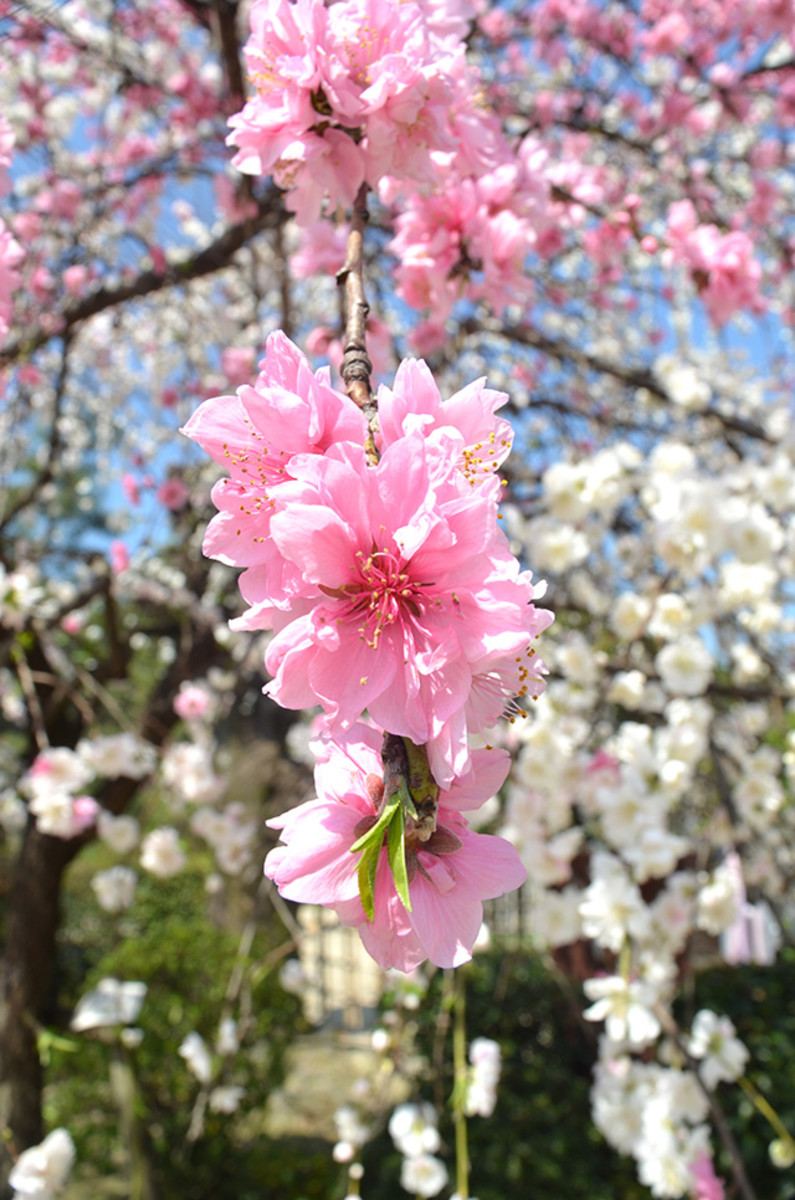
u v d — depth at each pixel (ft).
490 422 2.63
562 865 9.94
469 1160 14.07
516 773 10.49
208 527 2.71
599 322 16.11
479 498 2.36
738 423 11.69
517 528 10.57
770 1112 8.34
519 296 5.54
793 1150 8.20
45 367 17.01
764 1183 13.25
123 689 19.81
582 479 10.25
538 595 2.43
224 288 17.89
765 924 14.51
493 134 4.90
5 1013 14.93
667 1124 8.37
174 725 16.98
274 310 17.57
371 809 2.43
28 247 13.76
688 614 9.98
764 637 12.52
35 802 12.33
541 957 12.67
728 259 7.86
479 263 5.52
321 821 2.42
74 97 17.67
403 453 2.38
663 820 8.69
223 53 10.13
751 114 15.51
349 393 2.92
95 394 19.97
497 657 2.35
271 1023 16.74
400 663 2.44
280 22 3.76
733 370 19.02
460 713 2.33
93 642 19.43
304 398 2.54
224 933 17.84
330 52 3.79
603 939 8.10
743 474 10.62
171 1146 15.30
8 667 15.76
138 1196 13.35
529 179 5.61
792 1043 14.35
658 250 7.84
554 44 14.16
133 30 15.35
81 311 13.58
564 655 10.38
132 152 16.06
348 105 3.72
